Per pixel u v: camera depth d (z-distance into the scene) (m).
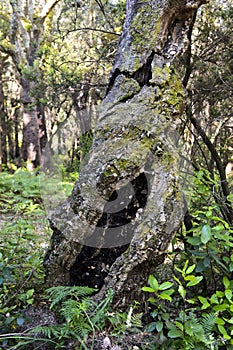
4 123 16.00
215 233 1.96
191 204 2.48
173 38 2.05
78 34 4.26
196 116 3.18
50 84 3.91
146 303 1.98
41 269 2.27
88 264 2.01
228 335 1.86
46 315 1.95
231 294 1.87
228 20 3.12
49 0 9.79
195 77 3.12
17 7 9.63
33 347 1.78
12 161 16.84
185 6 1.95
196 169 2.69
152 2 2.03
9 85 18.05
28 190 6.48
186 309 1.98
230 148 3.36
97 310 1.82
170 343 1.77
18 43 10.05
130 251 1.84
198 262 2.05
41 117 11.23
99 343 1.75
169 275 2.43
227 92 3.00
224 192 2.70
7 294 2.05
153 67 1.98
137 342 1.79
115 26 3.64
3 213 4.44
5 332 1.81
